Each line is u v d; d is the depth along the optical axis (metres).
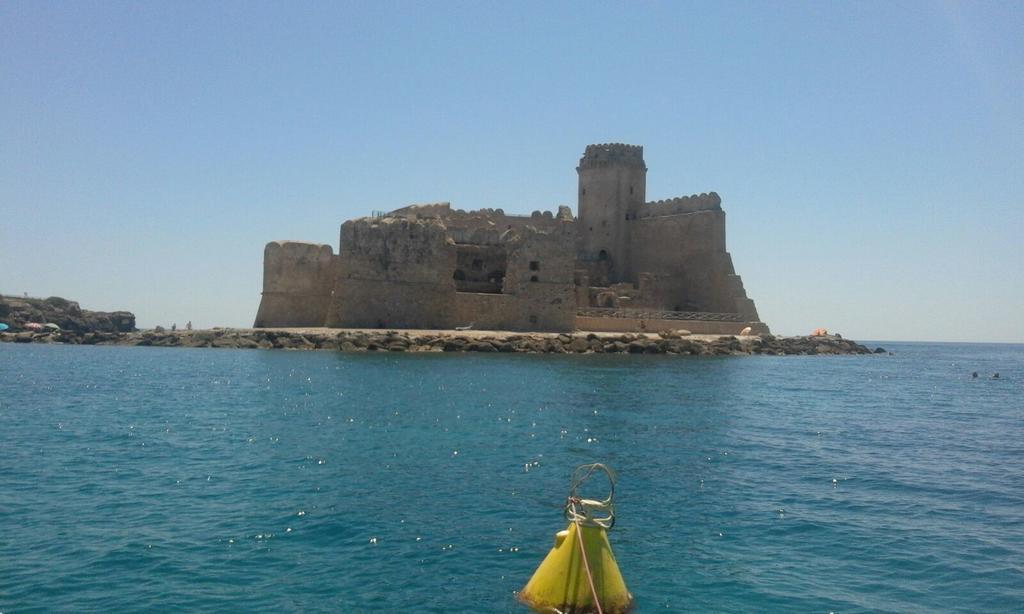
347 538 15.48
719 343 79.12
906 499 19.14
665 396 39.88
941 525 16.86
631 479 20.75
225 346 74.00
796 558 14.66
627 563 14.29
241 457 23.12
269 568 13.84
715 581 13.51
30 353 71.12
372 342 67.44
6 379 46.69
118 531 15.73
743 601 12.73
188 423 29.61
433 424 29.44
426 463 22.42
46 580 13.14
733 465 22.88
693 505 18.19
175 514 16.97
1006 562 14.52
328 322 74.94
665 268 97.44
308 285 78.88
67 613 11.90
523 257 77.44
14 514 16.84
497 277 84.62
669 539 15.66
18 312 96.00
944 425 33.56
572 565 12.62
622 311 85.19
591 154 102.38
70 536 15.38
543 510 17.56
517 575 13.69
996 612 12.38
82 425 29.17
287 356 62.84
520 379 46.31
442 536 15.66
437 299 75.06
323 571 13.73
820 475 21.77
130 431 27.78
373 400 36.28
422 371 50.34
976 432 31.42
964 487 20.58
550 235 78.38
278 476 20.62
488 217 95.00
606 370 54.12
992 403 44.19
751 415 34.22
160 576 13.40
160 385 43.12
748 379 52.66
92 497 18.36
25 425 29.16
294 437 26.56
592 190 101.94
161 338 82.75
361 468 21.67
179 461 22.52
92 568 13.70
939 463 24.06
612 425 29.89
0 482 19.78
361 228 73.88
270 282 78.94
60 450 24.16
